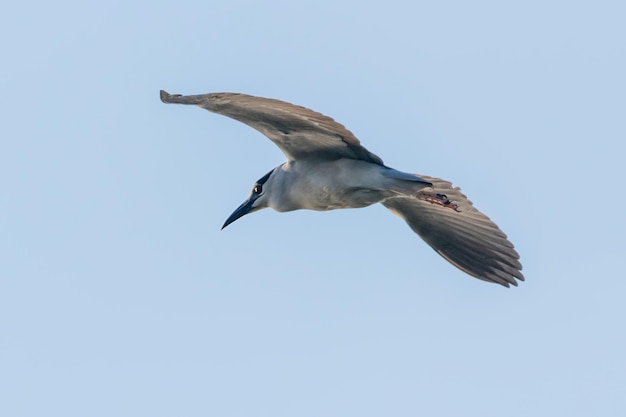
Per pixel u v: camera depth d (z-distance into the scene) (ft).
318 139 51.83
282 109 49.08
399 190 52.03
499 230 58.49
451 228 59.52
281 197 54.65
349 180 52.60
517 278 58.49
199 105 48.57
